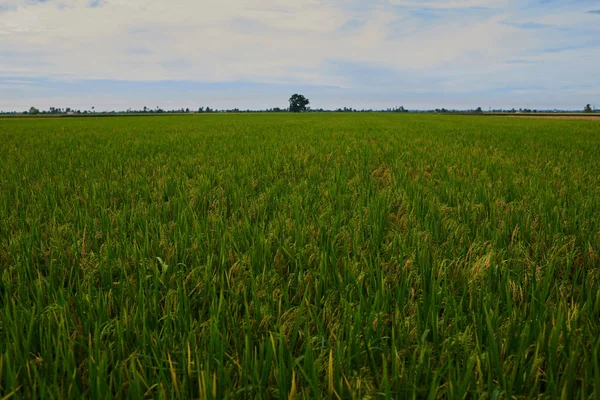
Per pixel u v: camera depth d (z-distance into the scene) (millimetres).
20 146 12219
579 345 1869
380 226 3609
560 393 1636
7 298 2260
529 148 10836
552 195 4789
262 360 1743
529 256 2992
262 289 2447
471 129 21422
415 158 8625
